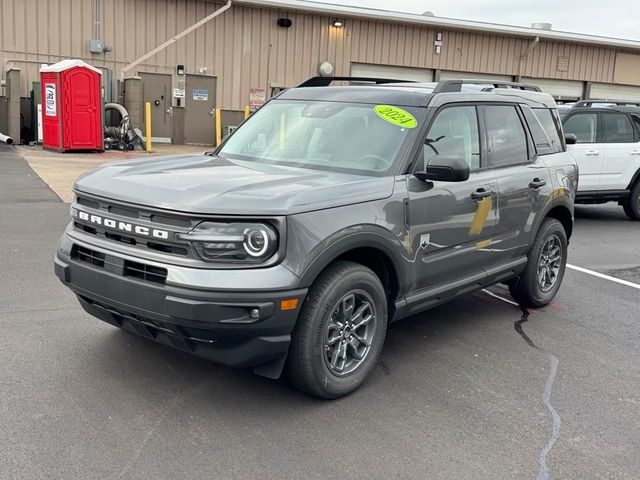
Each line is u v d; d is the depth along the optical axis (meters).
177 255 3.42
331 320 3.79
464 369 4.52
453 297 4.85
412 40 24.28
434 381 4.29
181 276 3.33
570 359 4.82
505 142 5.30
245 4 21.38
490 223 4.95
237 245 3.34
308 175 4.09
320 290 3.66
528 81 26.83
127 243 3.62
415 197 4.18
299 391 4.00
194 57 21.33
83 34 19.67
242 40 21.83
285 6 21.58
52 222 8.48
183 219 3.38
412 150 4.30
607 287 6.97
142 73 20.75
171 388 3.95
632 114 11.33
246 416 3.66
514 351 4.92
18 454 3.15
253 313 3.35
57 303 5.34
